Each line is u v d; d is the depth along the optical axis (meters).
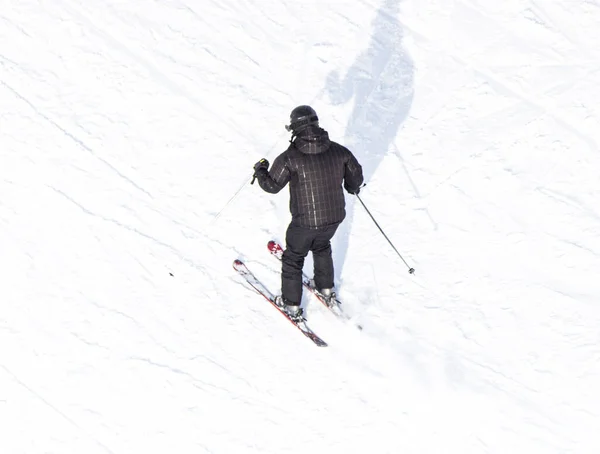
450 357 14.70
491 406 13.91
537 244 16.52
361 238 16.94
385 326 15.28
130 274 16.23
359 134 19.02
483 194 17.61
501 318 15.24
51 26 21.34
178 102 19.67
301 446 13.69
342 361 14.75
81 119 19.23
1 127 19.02
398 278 16.11
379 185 17.97
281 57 20.78
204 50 20.86
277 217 17.25
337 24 21.62
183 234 16.97
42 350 15.10
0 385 14.67
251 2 22.16
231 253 16.66
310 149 13.12
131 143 18.78
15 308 15.72
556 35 21.03
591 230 16.67
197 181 18.02
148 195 17.72
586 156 18.17
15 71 20.28
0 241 16.81
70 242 16.81
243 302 15.73
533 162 18.17
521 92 19.80
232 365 14.73
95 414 14.22
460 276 16.06
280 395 14.32
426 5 22.08
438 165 18.30
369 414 14.00
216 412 14.12
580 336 14.81
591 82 19.78
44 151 18.55
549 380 14.20
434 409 13.96
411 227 17.11
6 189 17.78
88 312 15.62
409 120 19.34
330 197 13.56
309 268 16.31
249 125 19.17
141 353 14.97
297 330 15.23
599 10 21.47
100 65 20.44
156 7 21.91
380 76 20.36
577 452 13.23
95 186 17.88
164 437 13.86
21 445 13.98
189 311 15.59
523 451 13.33
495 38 21.16
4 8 21.78
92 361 14.89
